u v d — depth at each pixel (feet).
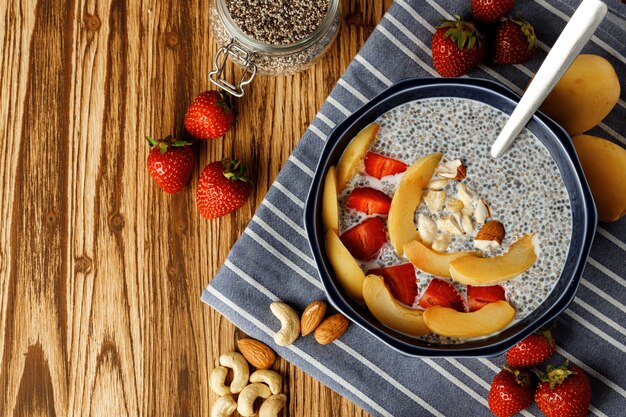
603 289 2.51
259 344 2.57
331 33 2.52
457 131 2.43
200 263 2.61
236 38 2.46
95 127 2.61
